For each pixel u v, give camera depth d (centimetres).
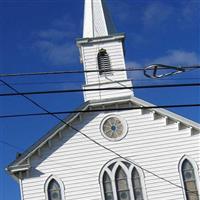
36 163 3856
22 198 3766
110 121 3981
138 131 3956
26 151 3844
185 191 3803
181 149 3906
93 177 3844
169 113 3959
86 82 4209
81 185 3822
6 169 3788
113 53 4366
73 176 3841
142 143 3925
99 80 4219
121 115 4000
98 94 4153
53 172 3844
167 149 3906
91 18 4562
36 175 3825
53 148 3900
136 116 3997
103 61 4344
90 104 4000
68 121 3928
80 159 3881
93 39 4384
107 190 3822
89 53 4366
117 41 4403
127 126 3969
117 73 4256
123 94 4159
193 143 3922
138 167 3869
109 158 3894
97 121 3978
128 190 3822
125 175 3866
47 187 3803
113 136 3947
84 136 3934
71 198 3788
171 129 3956
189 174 3853
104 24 4519
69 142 3919
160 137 3938
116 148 3916
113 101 4019
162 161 3878
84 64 4328
